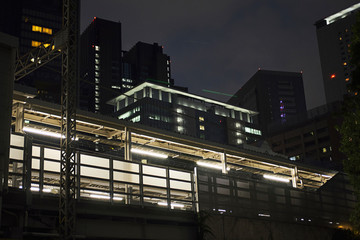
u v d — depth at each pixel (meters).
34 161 38.91
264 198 59.22
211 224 50.53
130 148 51.56
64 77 44.62
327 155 180.00
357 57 31.41
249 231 54.88
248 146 78.50
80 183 41.97
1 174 33.59
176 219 47.25
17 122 44.47
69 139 41.94
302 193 66.38
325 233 66.88
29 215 37.00
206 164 61.56
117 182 44.09
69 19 45.53
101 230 41.03
